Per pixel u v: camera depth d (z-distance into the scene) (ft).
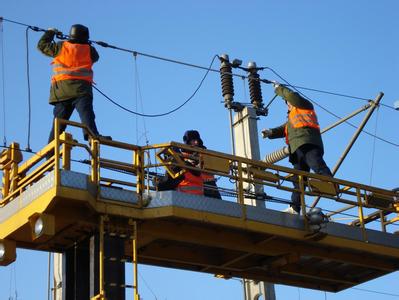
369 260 65.67
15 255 55.88
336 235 61.62
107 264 53.06
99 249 54.34
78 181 51.90
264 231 57.98
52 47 59.47
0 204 57.57
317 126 66.69
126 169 55.36
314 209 59.67
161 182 58.34
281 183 60.90
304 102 67.00
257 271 67.00
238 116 75.77
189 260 62.75
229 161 58.65
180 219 55.31
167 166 56.29
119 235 53.98
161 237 56.90
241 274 66.23
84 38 60.44
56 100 58.54
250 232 58.49
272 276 67.82
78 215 53.47
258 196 62.13
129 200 54.49
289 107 67.92
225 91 75.72
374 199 65.36
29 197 53.57
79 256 57.06
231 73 76.07
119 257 53.57
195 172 59.31
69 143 52.95
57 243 57.72
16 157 58.08
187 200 55.47
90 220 53.83
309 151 65.82
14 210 54.95
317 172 65.05
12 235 55.57
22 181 56.95
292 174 61.57
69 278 57.57
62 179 51.44
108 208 53.52
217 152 58.08
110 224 53.93
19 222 54.03
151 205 54.80
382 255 64.13
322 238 60.34
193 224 56.75
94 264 54.03
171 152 56.08
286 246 61.36
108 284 52.60
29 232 55.36
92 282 53.57
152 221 55.67
